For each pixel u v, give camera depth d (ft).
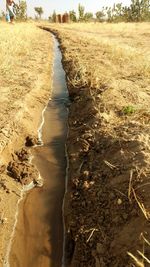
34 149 7.52
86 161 6.51
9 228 5.33
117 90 8.98
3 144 7.03
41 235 5.23
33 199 5.97
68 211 5.53
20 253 4.95
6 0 32.91
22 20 46.29
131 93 8.79
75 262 4.66
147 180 4.88
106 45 17.71
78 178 6.09
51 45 20.79
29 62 14.39
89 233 4.90
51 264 4.78
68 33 26.96
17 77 11.66
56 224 5.42
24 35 22.18
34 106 9.53
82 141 7.07
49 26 38.40
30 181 6.38
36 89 10.71
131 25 37.78
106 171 5.73
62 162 6.98
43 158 7.15
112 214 4.90
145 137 6.10
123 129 6.76
